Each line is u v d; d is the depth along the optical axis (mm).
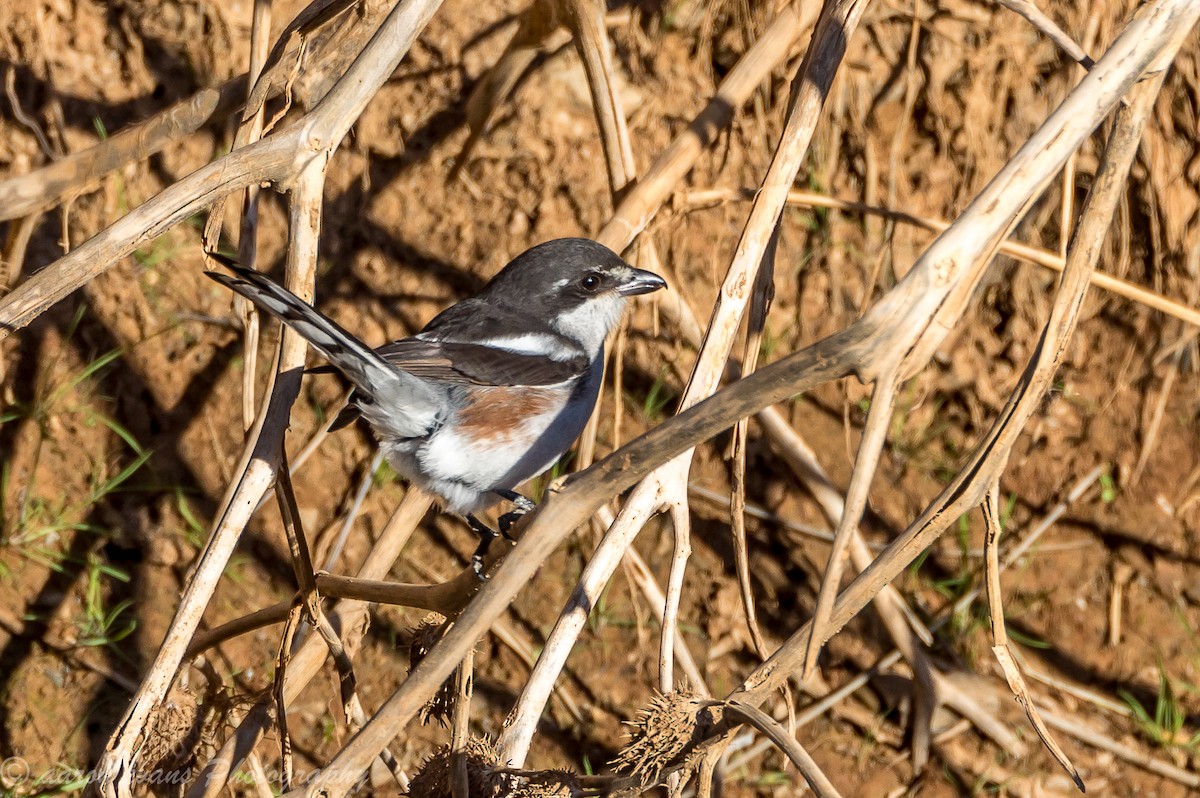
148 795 7715
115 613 10016
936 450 11211
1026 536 11000
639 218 8180
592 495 4316
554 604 10453
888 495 10992
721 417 3953
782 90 10438
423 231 10977
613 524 6246
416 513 7930
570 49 10812
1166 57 3920
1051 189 10867
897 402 11078
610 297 8297
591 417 8414
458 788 5262
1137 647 10523
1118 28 10398
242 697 7098
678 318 10102
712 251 10797
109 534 10266
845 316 11062
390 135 10969
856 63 10828
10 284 9141
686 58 10883
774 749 10109
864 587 4473
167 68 10547
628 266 8344
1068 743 10078
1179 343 10836
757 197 6316
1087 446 11195
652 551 10680
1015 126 10875
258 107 6223
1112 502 11039
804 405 11156
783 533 10805
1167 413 11102
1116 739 10102
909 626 10336
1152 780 9922
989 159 10883
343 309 10852
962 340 11156
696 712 4832
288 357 5621
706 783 4828
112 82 10492
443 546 10648
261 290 5332
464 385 7609
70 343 10438
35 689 9797
